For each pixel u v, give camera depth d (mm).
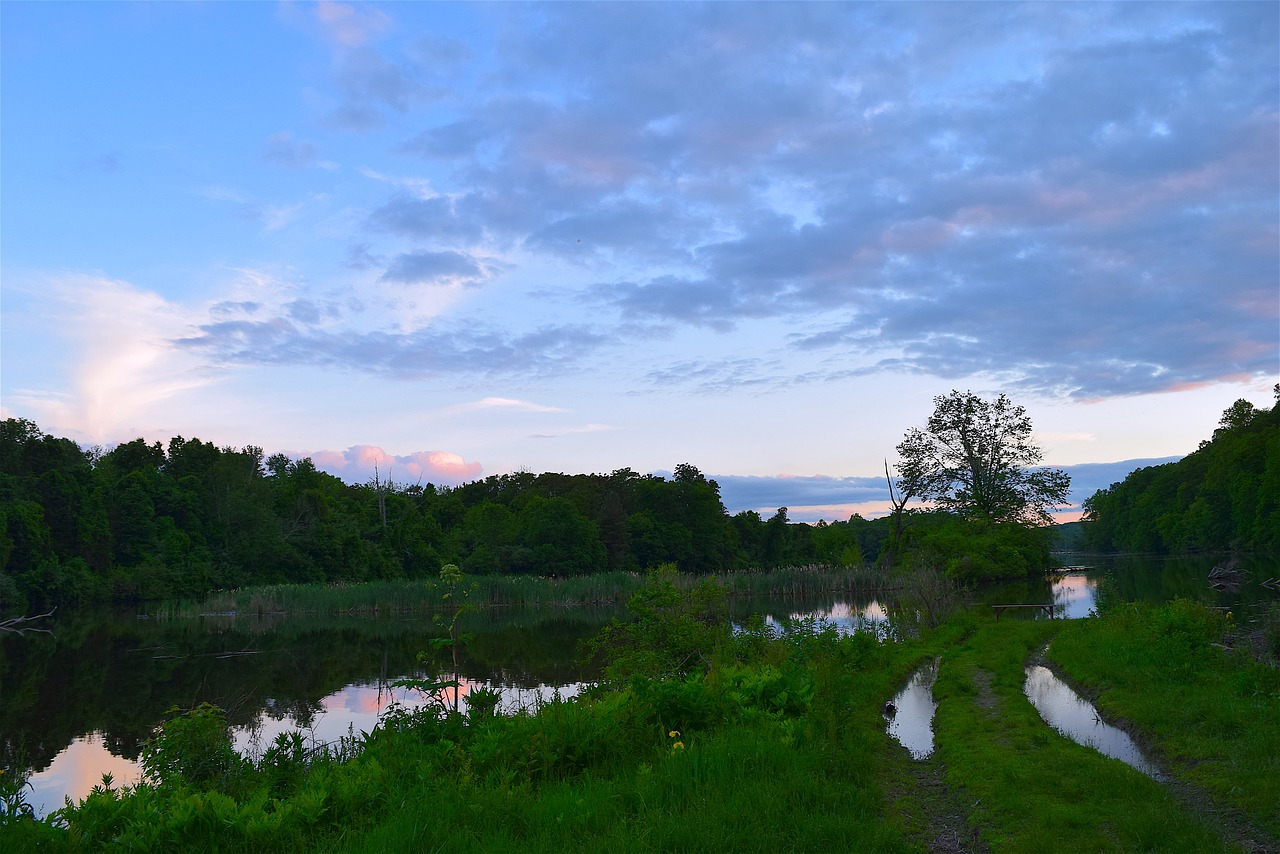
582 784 7660
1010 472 50375
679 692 9789
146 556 59031
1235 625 16859
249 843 6418
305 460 83375
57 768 13680
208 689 20625
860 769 8141
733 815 6465
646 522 81500
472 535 79438
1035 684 14438
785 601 41875
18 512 52312
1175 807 6984
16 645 31609
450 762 8078
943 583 27109
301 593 45188
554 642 29062
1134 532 109625
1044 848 6297
